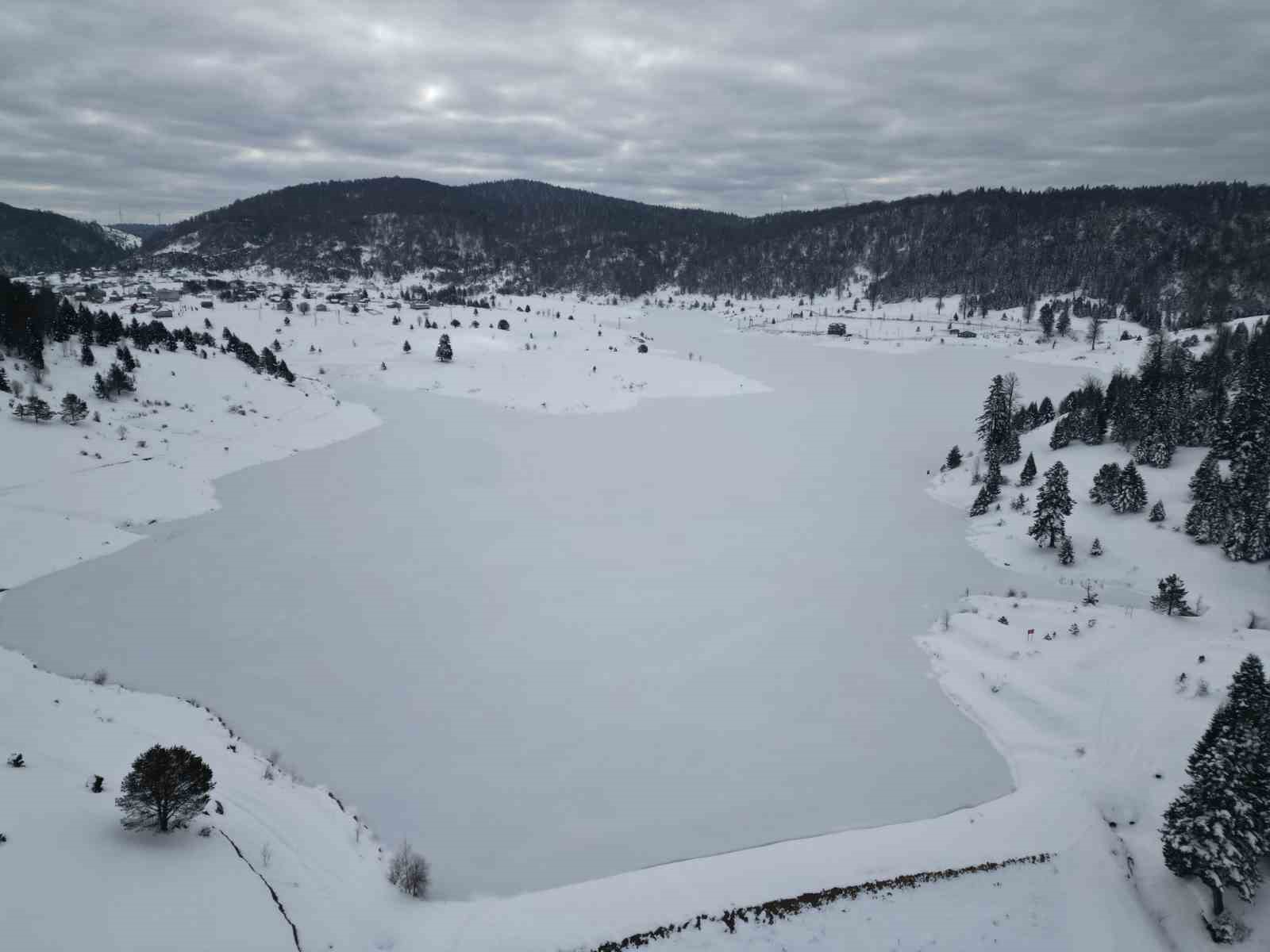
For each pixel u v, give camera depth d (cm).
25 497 7369
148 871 2628
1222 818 3144
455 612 5925
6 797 2791
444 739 4322
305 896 2847
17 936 2156
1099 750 4316
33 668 4634
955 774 4225
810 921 3141
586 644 5481
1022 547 7450
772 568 7038
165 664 4981
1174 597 5650
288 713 4481
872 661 5397
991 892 3338
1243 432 7556
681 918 3147
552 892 3262
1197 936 3164
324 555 7031
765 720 4650
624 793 3947
